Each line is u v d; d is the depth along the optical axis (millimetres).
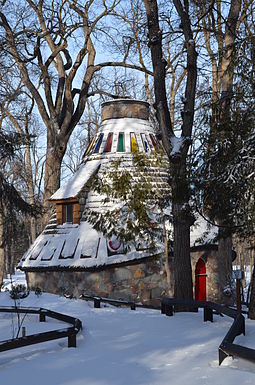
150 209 18047
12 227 18688
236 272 11750
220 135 11375
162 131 14258
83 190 22469
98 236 21078
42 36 26562
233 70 11617
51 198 23234
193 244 21203
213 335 9695
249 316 11664
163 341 9430
